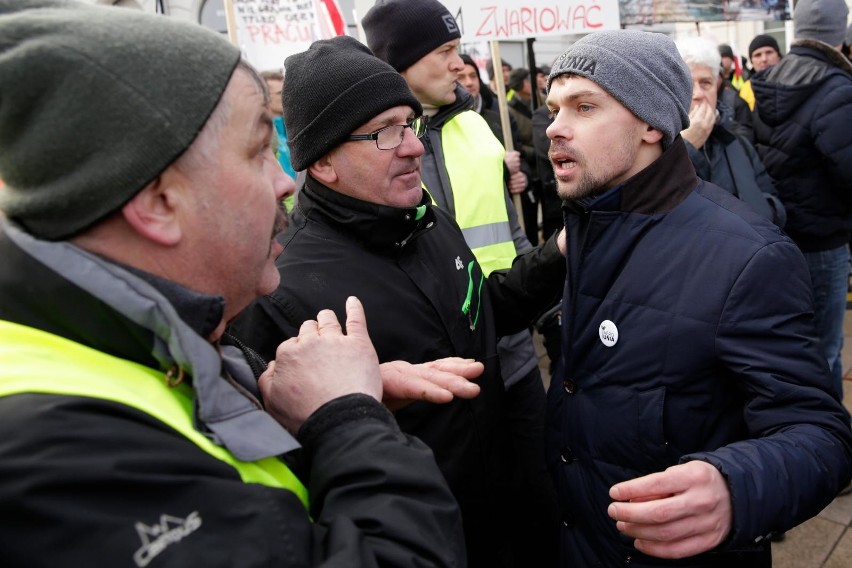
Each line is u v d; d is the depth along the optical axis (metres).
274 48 2.60
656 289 1.15
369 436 0.73
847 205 2.58
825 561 2.13
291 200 1.91
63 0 0.67
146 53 0.62
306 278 1.27
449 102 2.14
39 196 0.62
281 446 0.69
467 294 1.46
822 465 1.00
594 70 1.17
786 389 1.04
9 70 0.59
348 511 0.68
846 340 3.75
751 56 5.84
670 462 1.15
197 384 0.64
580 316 1.27
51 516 0.51
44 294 0.64
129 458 0.55
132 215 0.65
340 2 5.19
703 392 1.13
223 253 0.72
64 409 0.56
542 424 2.07
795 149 2.54
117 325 0.65
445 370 1.03
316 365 0.81
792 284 1.09
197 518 0.56
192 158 0.67
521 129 5.27
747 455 0.96
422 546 0.67
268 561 0.58
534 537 1.88
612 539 1.23
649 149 1.23
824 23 2.57
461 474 1.33
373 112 1.26
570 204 1.28
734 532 0.92
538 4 2.71
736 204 1.18
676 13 3.65
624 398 1.19
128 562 0.52
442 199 2.10
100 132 0.61
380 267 1.33
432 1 2.03
